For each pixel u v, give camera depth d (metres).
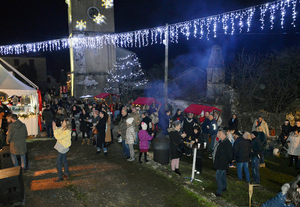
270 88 15.64
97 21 26.31
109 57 27.44
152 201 5.39
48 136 11.41
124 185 6.16
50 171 7.02
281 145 11.55
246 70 17.44
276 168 9.18
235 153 6.83
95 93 27.12
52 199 5.38
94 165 7.59
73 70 26.73
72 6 25.48
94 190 5.86
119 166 7.52
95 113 9.28
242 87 16.89
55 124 6.23
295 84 15.16
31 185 6.03
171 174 6.79
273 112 14.81
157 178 6.62
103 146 8.55
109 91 26.84
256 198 5.59
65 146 6.22
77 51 26.27
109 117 9.12
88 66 26.80
